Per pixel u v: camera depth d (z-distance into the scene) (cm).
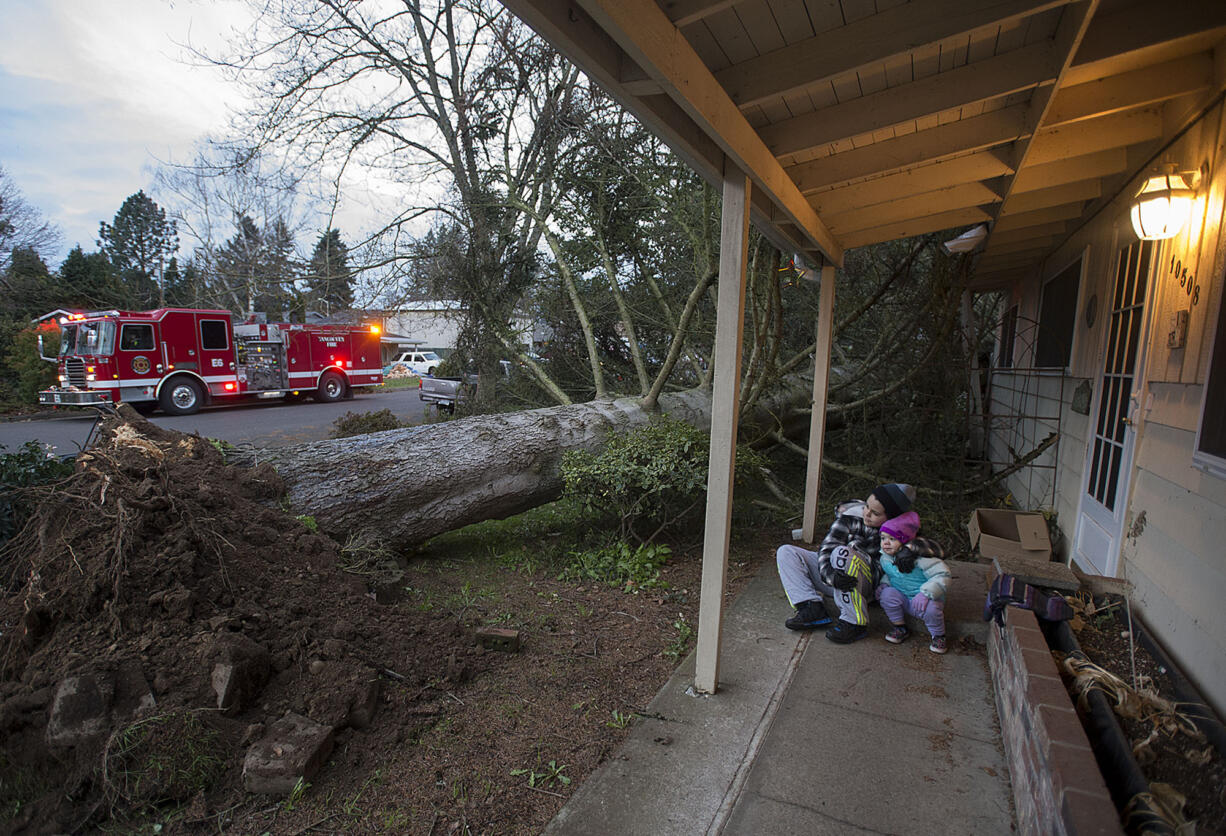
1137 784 169
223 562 306
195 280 2584
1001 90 254
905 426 702
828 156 336
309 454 457
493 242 1005
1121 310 367
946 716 278
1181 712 211
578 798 227
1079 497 428
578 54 180
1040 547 432
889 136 321
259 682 266
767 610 401
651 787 232
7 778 222
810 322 879
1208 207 247
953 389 684
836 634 351
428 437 505
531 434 539
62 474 411
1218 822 163
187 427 1316
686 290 876
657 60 172
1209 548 223
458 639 343
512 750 259
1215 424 219
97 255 3300
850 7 211
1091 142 319
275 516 377
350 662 287
